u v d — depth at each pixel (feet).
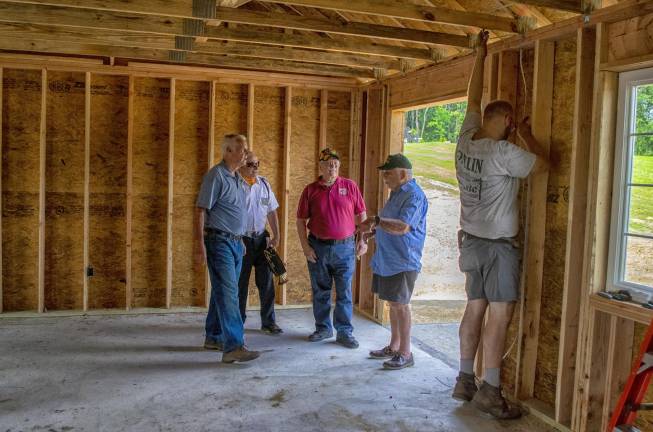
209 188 13.73
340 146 21.17
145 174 19.52
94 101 18.98
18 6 12.84
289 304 20.94
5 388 12.37
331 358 15.01
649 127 10.36
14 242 18.71
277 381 13.20
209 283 19.80
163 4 11.78
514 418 11.62
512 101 13.10
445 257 27.73
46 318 18.24
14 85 18.34
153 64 18.94
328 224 15.83
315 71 19.08
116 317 18.62
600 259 10.61
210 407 11.63
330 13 16.90
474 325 12.01
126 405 11.62
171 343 15.94
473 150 11.47
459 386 11.99
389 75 18.75
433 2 13.79
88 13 13.29
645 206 10.70
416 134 49.32
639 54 9.84
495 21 12.03
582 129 10.89
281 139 20.70
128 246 19.08
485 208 11.44
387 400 12.31
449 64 15.38
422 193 13.57
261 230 16.90
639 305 9.67
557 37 11.62
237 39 14.26
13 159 18.49
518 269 11.64
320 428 10.84
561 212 11.87
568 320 11.12
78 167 18.99
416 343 16.88
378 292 14.29
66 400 11.81
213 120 19.47
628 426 8.38
